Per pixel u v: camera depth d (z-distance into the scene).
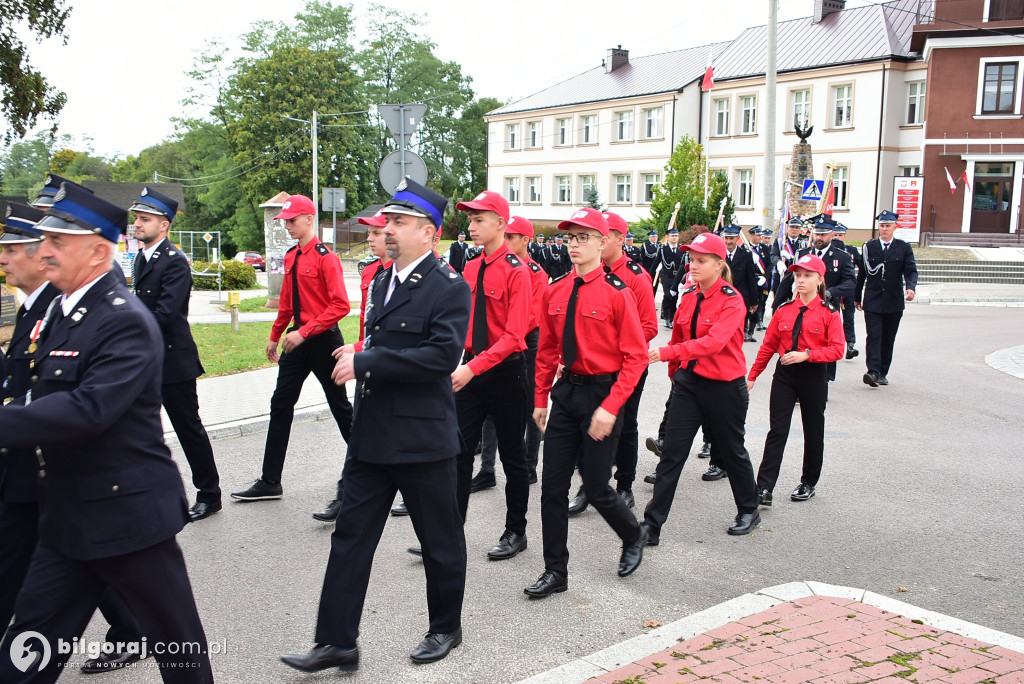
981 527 5.86
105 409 2.75
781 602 4.42
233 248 67.81
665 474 5.52
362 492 3.91
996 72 33.91
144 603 3.04
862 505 6.37
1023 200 34.22
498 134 56.75
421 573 5.10
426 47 66.31
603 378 4.73
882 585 4.87
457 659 3.99
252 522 5.94
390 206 3.95
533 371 6.84
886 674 3.60
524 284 5.23
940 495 6.60
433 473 3.94
